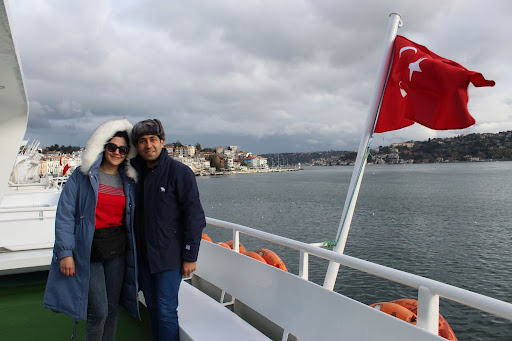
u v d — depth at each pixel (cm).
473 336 995
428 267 1711
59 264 245
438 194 5294
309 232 2745
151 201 261
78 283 243
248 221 3400
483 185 6769
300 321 260
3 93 277
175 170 260
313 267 1579
